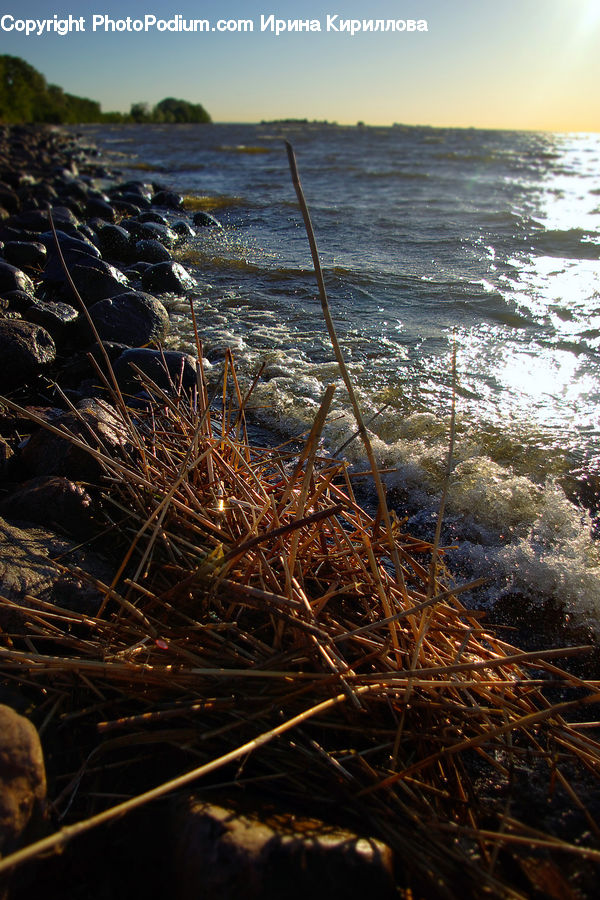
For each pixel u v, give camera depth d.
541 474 4.05
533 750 2.13
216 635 2.19
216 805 1.70
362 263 9.91
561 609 3.01
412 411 4.87
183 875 1.56
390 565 2.99
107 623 2.31
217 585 2.20
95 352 5.49
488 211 14.97
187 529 2.68
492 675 2.29
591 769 2.11
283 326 7.04
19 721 1.79
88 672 2.11
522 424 4.66
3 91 78.25
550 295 8.01
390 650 2.18
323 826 1.69
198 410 3.67
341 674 1.96
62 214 12.15
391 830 1.76
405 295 8.18
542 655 2.00
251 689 2.05
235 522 2.65
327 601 2.41
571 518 3.57
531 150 43.66
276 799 1.83
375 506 3.79
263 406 4.99
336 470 2.89
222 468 2.99
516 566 3.22
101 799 1.85
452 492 3.82
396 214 14.76
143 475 3.01
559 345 6.32
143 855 1.68
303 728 2.03
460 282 8.68
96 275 7.36
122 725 1.86
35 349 5.11
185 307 7.80
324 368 5.76
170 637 2.25
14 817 1.62
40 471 3.30
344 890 1.54
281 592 2.28
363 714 2.05
